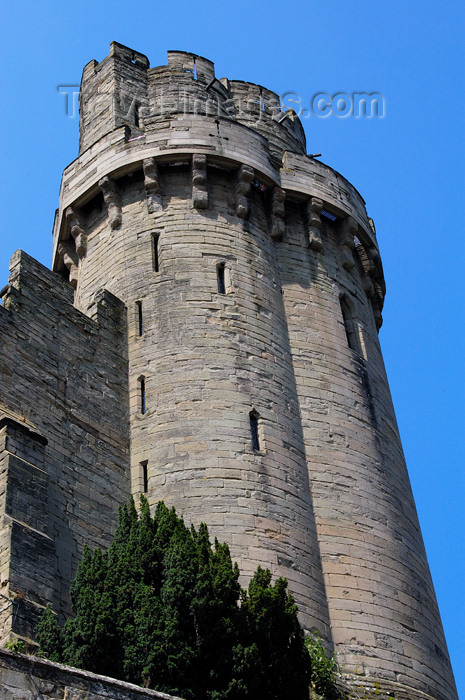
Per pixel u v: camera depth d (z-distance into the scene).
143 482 30.28
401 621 30.86
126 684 19.05
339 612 29.80
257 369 32.75
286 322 35.31
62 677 18.20
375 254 40.25
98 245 36.44
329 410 33.94
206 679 22.67
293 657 23.83
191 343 32.47
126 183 36.72
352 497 32.41
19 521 24.95
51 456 28.20
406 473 36.56
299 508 30.78
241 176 36.28
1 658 17.58
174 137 36.22
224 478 29.80
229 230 35.50
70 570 26.61
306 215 38.12
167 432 30.78
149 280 34.16
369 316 39.00
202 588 23.14
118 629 22.36
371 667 29.16
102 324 32.78
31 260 31.41
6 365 28.56
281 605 23.92
